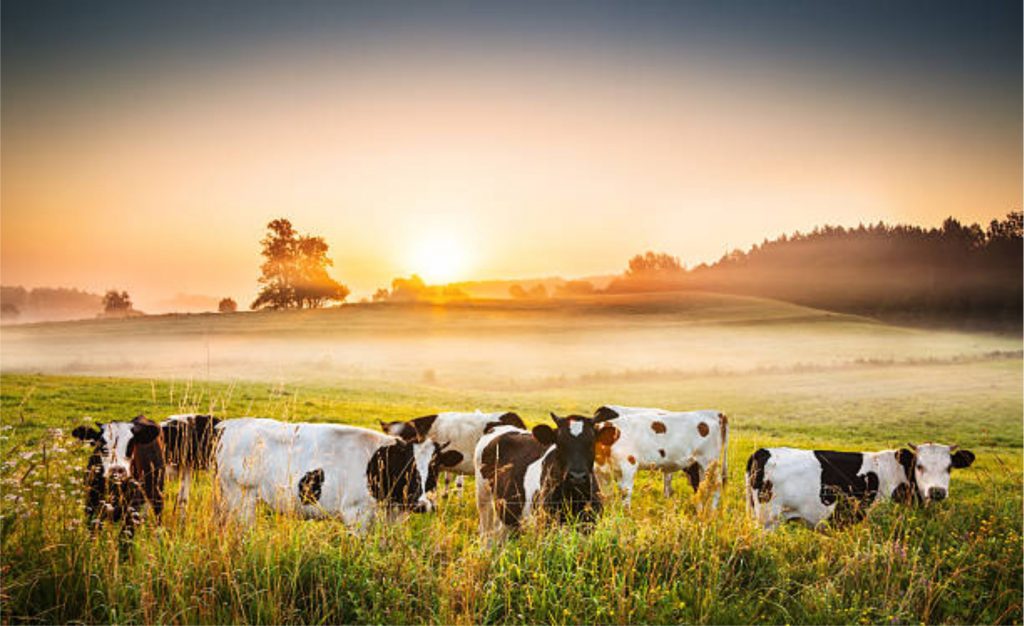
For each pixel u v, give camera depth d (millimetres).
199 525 7035
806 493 9758
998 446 30969
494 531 9445
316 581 6457
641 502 13086
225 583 6262
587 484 8766
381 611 6168
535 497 8961
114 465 8086
